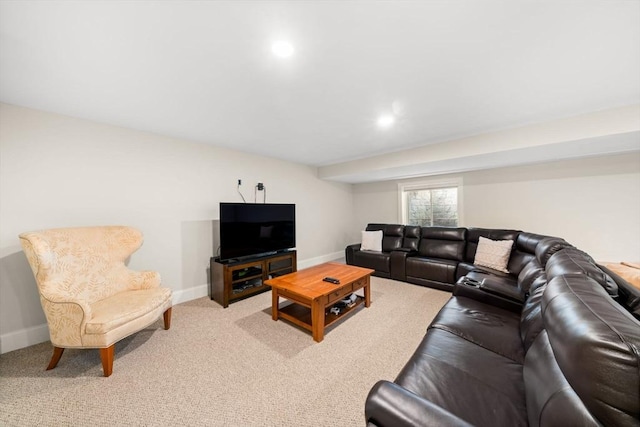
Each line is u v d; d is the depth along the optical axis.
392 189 5.29
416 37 1.32
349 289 2.54
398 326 2.35
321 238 5.15
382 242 4.47
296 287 2.32
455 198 4.60
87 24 1.18
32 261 1.70
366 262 4.20
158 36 1.27
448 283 3.36
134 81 1.72
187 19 1.16
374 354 1.91
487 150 2.90
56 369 1.74
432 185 4.68
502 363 1.21
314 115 2.37
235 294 2.97
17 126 2.05
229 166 3.55
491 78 1.74
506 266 3.06
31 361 1.84
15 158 2.04
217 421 1.33
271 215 3.57
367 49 1.41
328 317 2.35
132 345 2.04
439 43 1.37
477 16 1.17
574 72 1.67
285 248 3.74
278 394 1.51
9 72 1.58
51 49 1.36
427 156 3.41
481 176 4.11
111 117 2.35
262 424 1.31
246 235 3.27
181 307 2.86
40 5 1.06
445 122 2.58
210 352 1.94
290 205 3.82
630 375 0.50
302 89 1.86
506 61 1.55
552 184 3.50
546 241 2.17
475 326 1.56
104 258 2.17
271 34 1.27
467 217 4.27
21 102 2.01
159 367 1.76
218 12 1.12
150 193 2.81
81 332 1.65
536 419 0.76
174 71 1.60
